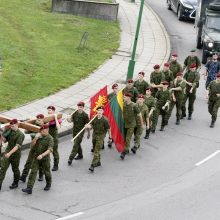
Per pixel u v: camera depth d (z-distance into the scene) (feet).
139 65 117.80
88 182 69.36
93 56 120.06
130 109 75.82
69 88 100.48
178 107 89.66
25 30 128.16
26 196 64.64
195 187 69.67
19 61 108.68
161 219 61.41
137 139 78.28
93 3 145.38
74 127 73.67
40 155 63.93
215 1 136.26
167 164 76.23
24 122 69.56
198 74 91.97
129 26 146.61
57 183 68.39
